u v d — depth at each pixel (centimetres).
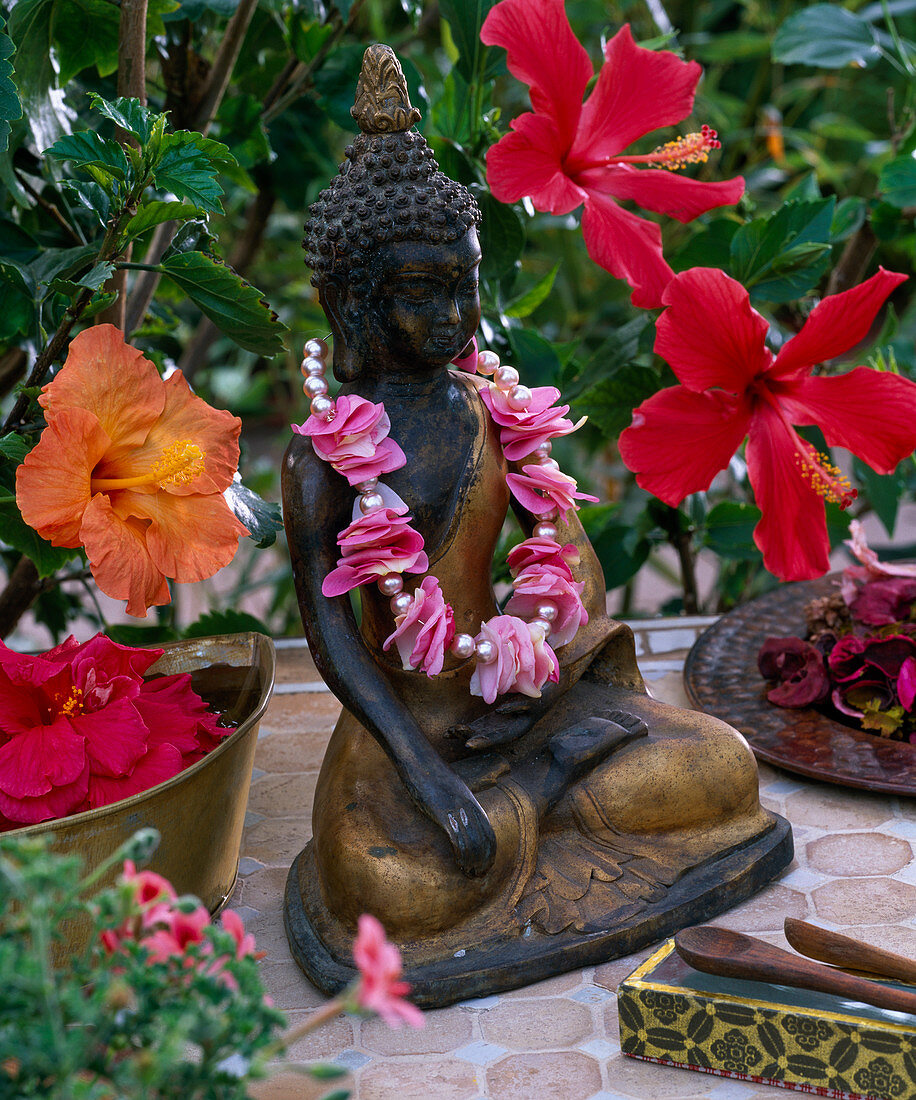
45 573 168
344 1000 66
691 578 243
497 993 122
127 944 72
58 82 188
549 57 149
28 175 197
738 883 133
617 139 162
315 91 221
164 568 130
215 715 139
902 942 125
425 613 126
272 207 277
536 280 350
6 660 123
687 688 185
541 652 130
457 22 192
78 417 123
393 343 123
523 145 151
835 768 158
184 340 314
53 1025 66
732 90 511
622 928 125
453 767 134
